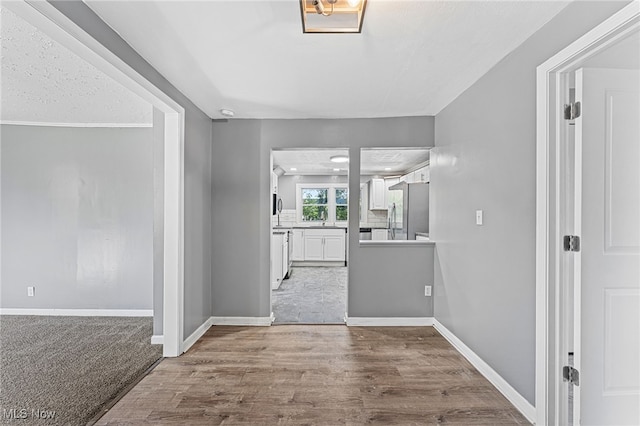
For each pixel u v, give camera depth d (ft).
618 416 5.47
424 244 11.52
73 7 5.05
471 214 8.66
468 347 8.84
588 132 5.38
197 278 10.37
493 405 6.73
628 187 5.46
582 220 5.41
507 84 7.02
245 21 5.78
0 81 8.57
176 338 8.96
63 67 7.76
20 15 4.53
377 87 8.86
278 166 22.65
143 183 12.57
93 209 12.57
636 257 5.48
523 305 6.51
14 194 12.48
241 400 6.86
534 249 6.19
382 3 5.28
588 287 5.42
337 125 11.66
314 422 6.15
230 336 10.48
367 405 6.70
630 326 5.47
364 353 9.20
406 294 11.56
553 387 5.82
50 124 12.45
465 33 6.15
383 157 18.34
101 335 10.52
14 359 8.77
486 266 7.89
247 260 11.68
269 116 11.47
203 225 10.90
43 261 12.58
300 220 27.20
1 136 12.36
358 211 11.60
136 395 7.03
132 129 12.56
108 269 12.59
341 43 6.55
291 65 7.54
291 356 8.99
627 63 5.70
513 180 6.82
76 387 7.34
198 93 9.23
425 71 7.84
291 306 14.03
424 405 6.70
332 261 25.36
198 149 10.44
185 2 5.24
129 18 5.69
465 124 9.03
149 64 7.44
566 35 5.36
